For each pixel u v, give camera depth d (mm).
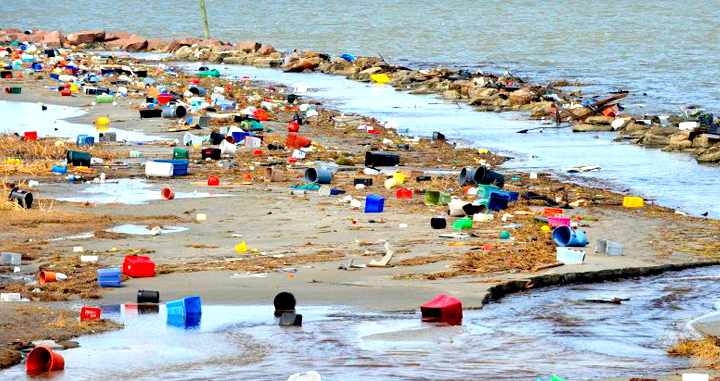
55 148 136875
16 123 165000
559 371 52625
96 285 72625
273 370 52875
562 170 132375
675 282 76625
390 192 111062
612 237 90562
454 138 159875
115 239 88250
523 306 69062
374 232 90875
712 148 141000
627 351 57781
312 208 101625
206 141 143000
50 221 94312
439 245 85500
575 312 67500
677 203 111438
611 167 135000
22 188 111875
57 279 74062
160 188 112812
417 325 63031
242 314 65312
